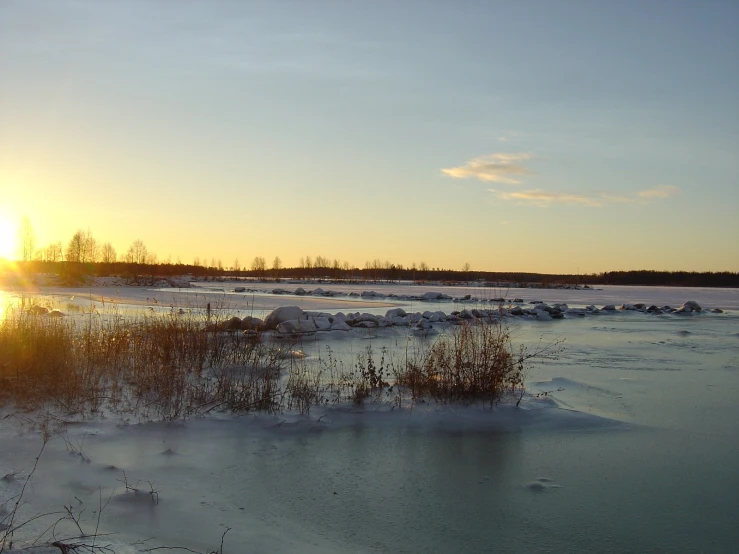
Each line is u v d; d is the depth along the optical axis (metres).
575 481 7.12
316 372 12.72
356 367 13.05
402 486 6.83
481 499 6.54
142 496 6.05
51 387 9.60
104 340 12.55
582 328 26.06
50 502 5.77
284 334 19.77
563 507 6.39
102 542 4.92
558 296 73.44
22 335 10.80
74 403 9.22
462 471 7.34
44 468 6.62
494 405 10.21
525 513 6.23
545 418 9.62
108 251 91.56
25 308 18.86
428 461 7.65
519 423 9.36
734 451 8.29
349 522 5.88
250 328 20.06
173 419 8.73
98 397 9.50
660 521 6.11
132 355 11.95
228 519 5.76
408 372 11.39
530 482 7.05
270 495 6.42
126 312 25.22
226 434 8.32
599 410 10.35
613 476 7.30
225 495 6.34
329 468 7.29
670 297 73.56
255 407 9.52
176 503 6.00
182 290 59.88
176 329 12.80
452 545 5.51
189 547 5.09
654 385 12.65
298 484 6.76
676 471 7.50
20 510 5.52
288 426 8.80
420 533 5.71
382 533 5.68
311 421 9.09
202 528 5.52
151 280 78.06
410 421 9.27
